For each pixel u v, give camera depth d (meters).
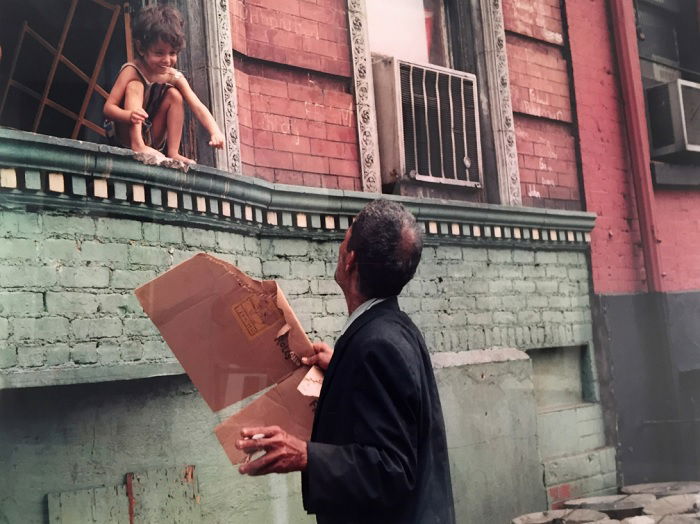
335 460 1.70
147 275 2.98
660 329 5.34
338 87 4.01
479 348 4.40
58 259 2.70
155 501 3.00
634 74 5.48
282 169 3.70
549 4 5.14
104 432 2.91
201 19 3.38
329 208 3.79
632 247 5.39
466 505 4.06
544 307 4.80
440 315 4.21
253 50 3.65
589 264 5.11
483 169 4.69
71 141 2.72
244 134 3.53
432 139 4.37
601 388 5.05
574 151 5.14
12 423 2.66
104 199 2.85
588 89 5.26
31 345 2.62
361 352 1.78
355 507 1.71
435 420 1.89
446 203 4.29
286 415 1.92
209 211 3.24
